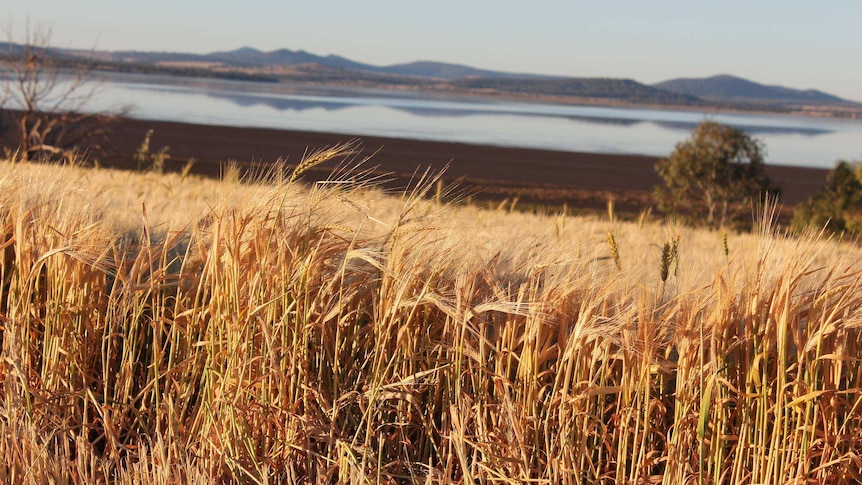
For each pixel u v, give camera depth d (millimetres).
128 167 46781
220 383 3760
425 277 3826
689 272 4141
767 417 3525
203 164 63312
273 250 3836
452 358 3746
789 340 3600
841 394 3719
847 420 3645
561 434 3500
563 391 3492
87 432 3822
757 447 3527
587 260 3969
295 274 3754
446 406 3771
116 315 4125
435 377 3803
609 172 89438
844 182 45594
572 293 3791
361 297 3953
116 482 3662
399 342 3768
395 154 90875
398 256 3691
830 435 3523
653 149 134500
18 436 3777
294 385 3814
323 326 3736
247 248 3834
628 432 3611
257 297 3754
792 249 3566
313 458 3773
